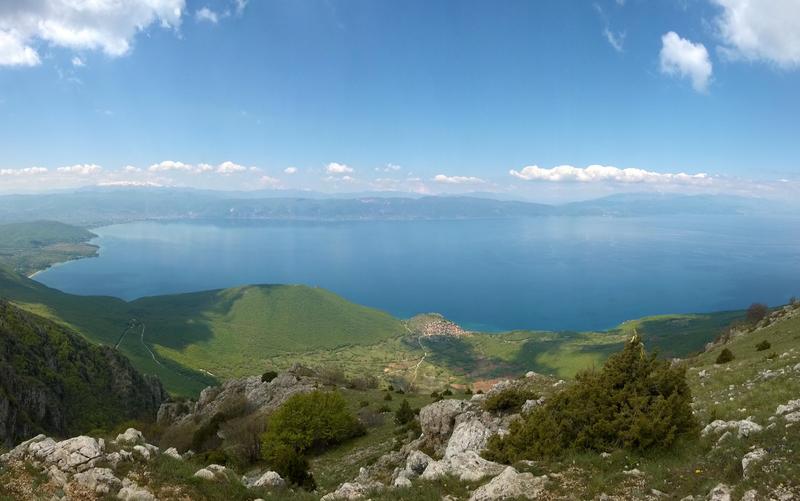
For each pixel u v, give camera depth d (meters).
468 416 32.91
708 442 18.25
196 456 45.06
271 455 44.72
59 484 17.50
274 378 84.50
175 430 66.25
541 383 38.22
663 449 18.61
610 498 15.59
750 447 15.68
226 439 54.25
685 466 16.56
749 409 21.70
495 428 29.97
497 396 32.72
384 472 33.88
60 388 118.81
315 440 47.75
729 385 28.11
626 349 22.05
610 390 21.33
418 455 26.97
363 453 42.66
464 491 18.92
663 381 20.84
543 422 22.22
